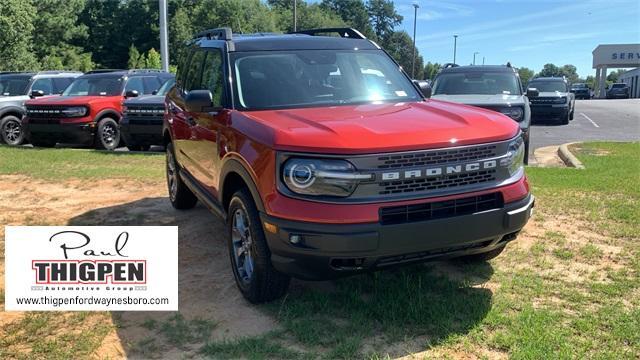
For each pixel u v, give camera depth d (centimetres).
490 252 463
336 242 344
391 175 352
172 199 705
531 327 369
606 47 7119
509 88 1134
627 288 432
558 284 443
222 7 7200
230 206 434
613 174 887
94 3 7338
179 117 629
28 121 1322
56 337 377
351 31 595
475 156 377
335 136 358
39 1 5472
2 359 350
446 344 352
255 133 394
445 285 436
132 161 1095
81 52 6300
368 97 493
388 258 359
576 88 5512
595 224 595
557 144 1480
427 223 355
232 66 496
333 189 349
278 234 362
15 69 4209
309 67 507
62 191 814
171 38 7025
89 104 1311
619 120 2267
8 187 841
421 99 513
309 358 341
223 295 439
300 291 435
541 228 584
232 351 353
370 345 354
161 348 361
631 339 354
